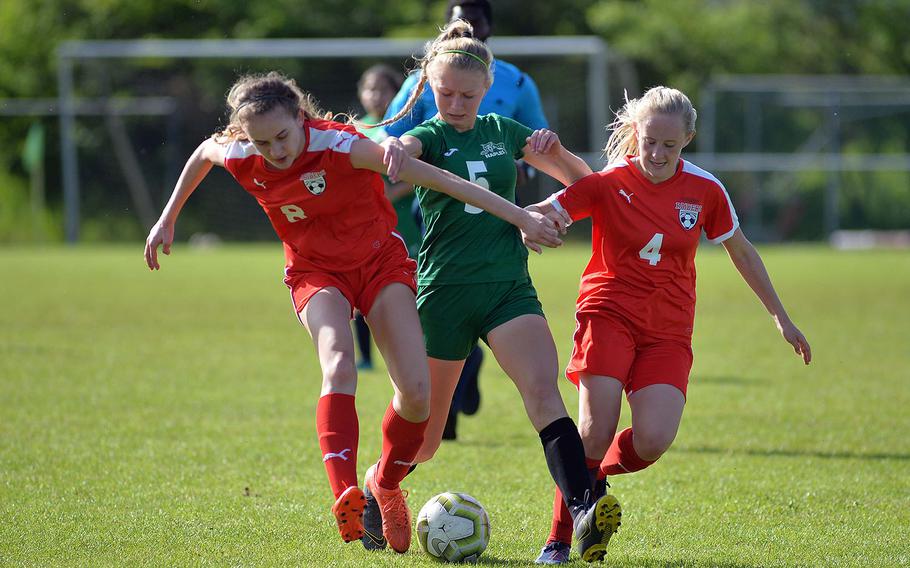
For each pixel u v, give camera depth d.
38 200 104.50
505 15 132.88
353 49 97.12
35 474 20.42
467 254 16.39
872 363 35.50
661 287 16.12
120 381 30.89
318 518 17.78
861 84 111.56
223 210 103.62
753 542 16.61
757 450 23.25
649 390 15.65
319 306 15.61
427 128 16.75
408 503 19.02
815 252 96.12
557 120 102.25
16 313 47.38
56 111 109.44
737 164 107.81
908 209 109.31
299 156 15.51
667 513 18.36
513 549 16.30
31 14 123.50
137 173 105.81
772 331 43.88
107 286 60.50
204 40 125.12
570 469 14.90
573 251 99.06
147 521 17.38
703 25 133.25
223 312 48.91
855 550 16.14
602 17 131.00
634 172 16.47
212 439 23.70
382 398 29.23
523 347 15.82
